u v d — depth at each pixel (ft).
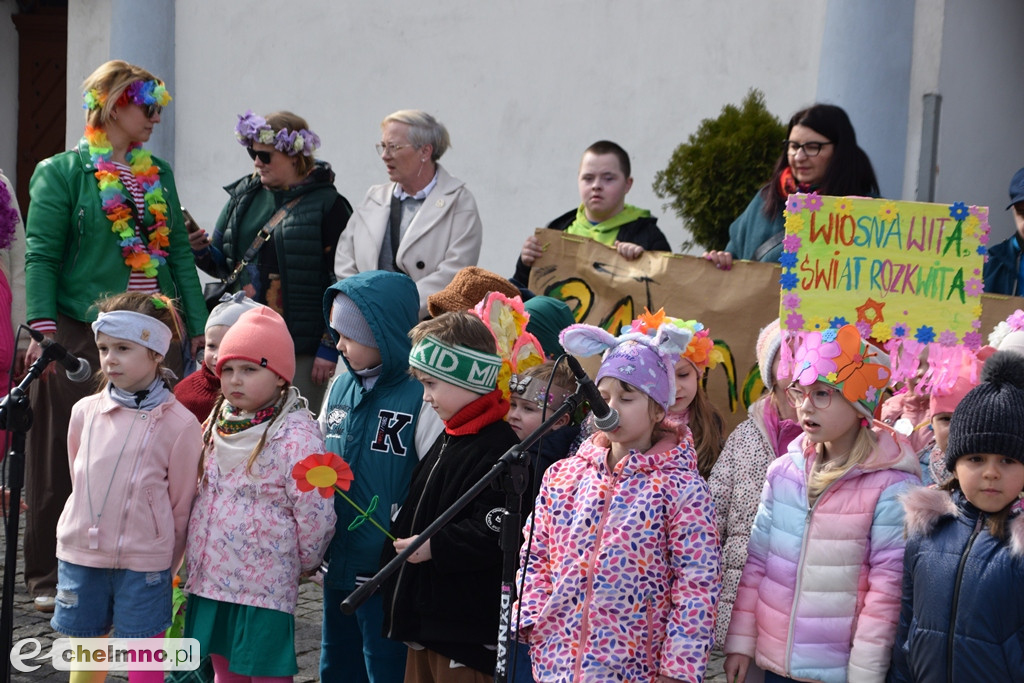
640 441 14.11
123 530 16.99
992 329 20.39
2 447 23.09
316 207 26.37
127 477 17.07
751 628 14.56
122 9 38.14
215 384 20.26
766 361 16.78
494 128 34.83
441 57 35.42
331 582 17.38
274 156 26.04
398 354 17.80
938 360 15.52
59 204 23.32
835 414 14.19
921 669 13.02
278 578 16.52
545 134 34.09
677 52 31.99
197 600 16.83
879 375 14.16
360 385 18.04
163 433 17.30
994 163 31.07
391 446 17.47
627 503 13.71
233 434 17.04
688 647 13.09
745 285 22.27
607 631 13.48
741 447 16.83
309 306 26.21
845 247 15.61
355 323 17.78
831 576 14.02
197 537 16.88
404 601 15.47
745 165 26.48
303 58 37.32
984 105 30.17
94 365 23.59
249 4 37.91
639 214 24.67
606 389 13.88
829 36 28.45
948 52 27.91
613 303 23.25
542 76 34.01
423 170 24.85
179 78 38.93
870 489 14.12
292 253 26.08
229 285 26.66
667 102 32.19
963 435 12.91
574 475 14.33
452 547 14.92
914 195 27.91
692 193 27.04
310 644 21.74
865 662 13.58
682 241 31.96
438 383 15.61
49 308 23.07
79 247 23.54
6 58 45.65
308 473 13.64
